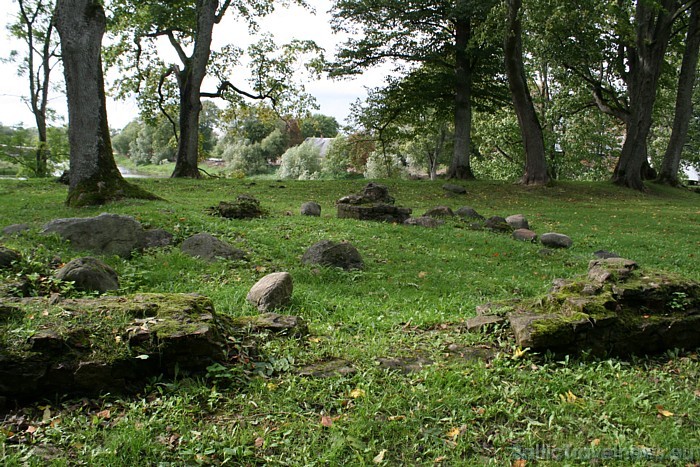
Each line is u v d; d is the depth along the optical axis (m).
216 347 4.84
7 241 9.88
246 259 10.55
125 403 4.29
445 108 33.59
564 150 40.88
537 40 30.66
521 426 4.28
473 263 12.06
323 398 4.52
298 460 3.71
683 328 5.92
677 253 14.90
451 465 3.75
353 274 10.12
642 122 30.11
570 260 13.13
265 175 70.25
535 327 5.61
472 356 5.57
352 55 30.22
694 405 4.62
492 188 28.03
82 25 14.91
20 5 31.44
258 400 4.45
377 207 16.39
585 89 35.03
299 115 35.47
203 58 27.53
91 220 10.29
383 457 3.79
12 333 4.34
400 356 5.52
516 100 28.56
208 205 16.89
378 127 35.78
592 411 4.48
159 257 10.00
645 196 28.70
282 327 5.93
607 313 5.76
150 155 78.69
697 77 44.12
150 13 27.61
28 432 3.84
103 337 4.58
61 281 7.29
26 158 33.38
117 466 3.54
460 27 30.34
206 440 3.85
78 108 15.03
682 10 27.33
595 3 25.66
